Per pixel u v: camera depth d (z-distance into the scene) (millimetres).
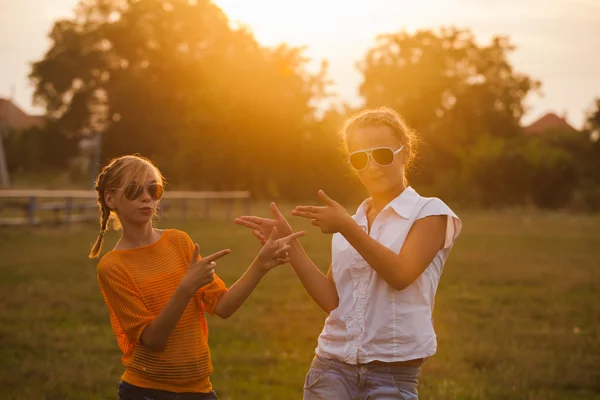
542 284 11977
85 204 24906
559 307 9625
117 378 5789
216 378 5887
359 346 3098
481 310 9336
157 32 61031
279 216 3361
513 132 66375
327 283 3332
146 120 60438
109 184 3084
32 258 13789
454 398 5477
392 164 3162
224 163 51812
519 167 45562
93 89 65000
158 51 60500
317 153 51625
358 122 3232
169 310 2861
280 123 51375
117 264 3014
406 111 64188
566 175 45625
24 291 9938
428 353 3076
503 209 42969
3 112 81500
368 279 3129
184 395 3012
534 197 45875
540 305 9867
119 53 62750
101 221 3178
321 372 3199
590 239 21953
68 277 11414
